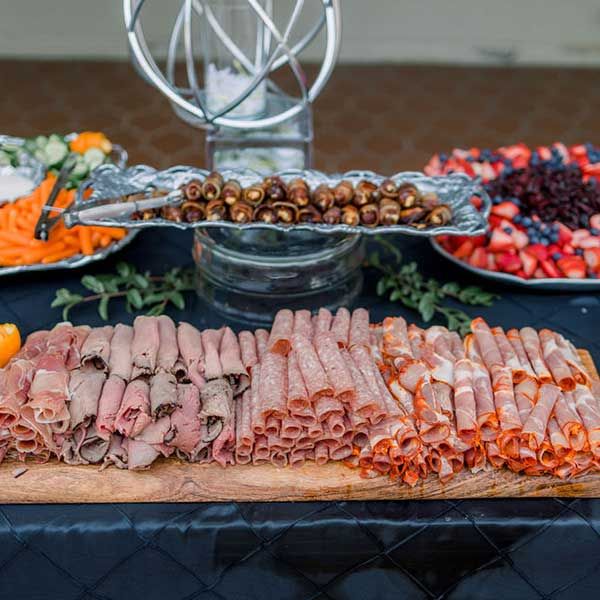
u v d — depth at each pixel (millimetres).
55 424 1015
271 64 1404
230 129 1656
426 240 1563
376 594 1087
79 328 1152
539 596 1086
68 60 3732
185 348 1118
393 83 3646
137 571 1050
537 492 1058
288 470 1055
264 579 1066
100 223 1325
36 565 1038
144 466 1022
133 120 3271
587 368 1233
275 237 1397
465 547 1046
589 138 3295
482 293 1411
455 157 1691
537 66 3850
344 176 1497
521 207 1511
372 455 1031
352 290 1414
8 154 1691
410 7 3777
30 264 1406
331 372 1036
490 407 1050
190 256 1513
